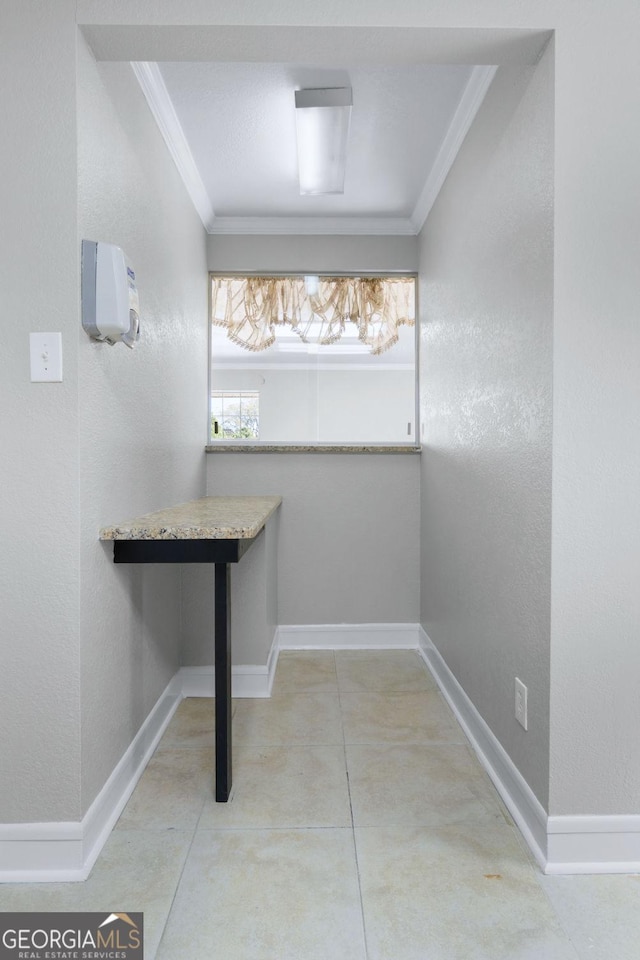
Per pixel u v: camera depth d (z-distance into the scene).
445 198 2.57
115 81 1.68
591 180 1.43
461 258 2.29
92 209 1.51
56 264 1.41
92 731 1.53
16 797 1.45
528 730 1.60
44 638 1.44
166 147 2.24
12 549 1.44
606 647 1.47
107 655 1.64
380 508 3.24
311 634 3.24
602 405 1.45
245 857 1.49
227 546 1.64
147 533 1.59
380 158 2.55
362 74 1.98
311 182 2.67
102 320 1.44
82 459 1.45
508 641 1.76
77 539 1.44
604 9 1.43
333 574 3.24
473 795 1.79
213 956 1.19
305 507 3.23
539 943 1.23
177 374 2.44
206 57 1.56
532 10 1.44
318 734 2.19
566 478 1.45
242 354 3.30
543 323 1.49
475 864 1.48
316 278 3.31
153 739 2.09
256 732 2.21
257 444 3.30
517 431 1.68
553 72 1.44
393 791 1.81
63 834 1.44
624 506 1.46
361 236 3.25
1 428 1.43
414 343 3.31
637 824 1.48
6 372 1.42
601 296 1.44
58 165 1.41
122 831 1.61
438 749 2.08
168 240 2.28
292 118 2.24
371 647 3.25
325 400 3.31
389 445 3.29
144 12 1.43
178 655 2.56
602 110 1.43
